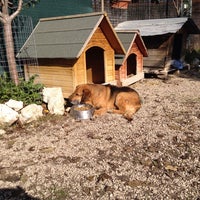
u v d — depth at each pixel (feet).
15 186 9.12
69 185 9.09
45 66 17.63
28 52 18.08
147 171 9.80
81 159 10.69
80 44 16.03
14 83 17.37
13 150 11.62
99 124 14.26
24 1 19.90
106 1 33.24
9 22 16.94
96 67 21.06
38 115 15.02
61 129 13.70
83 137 12.69
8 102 15.03
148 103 17.95
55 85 17.53
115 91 16.16
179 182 9.11
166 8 42.50
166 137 12.57
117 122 14.53
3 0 16.55
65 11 24.25
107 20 17.49
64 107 16.44
